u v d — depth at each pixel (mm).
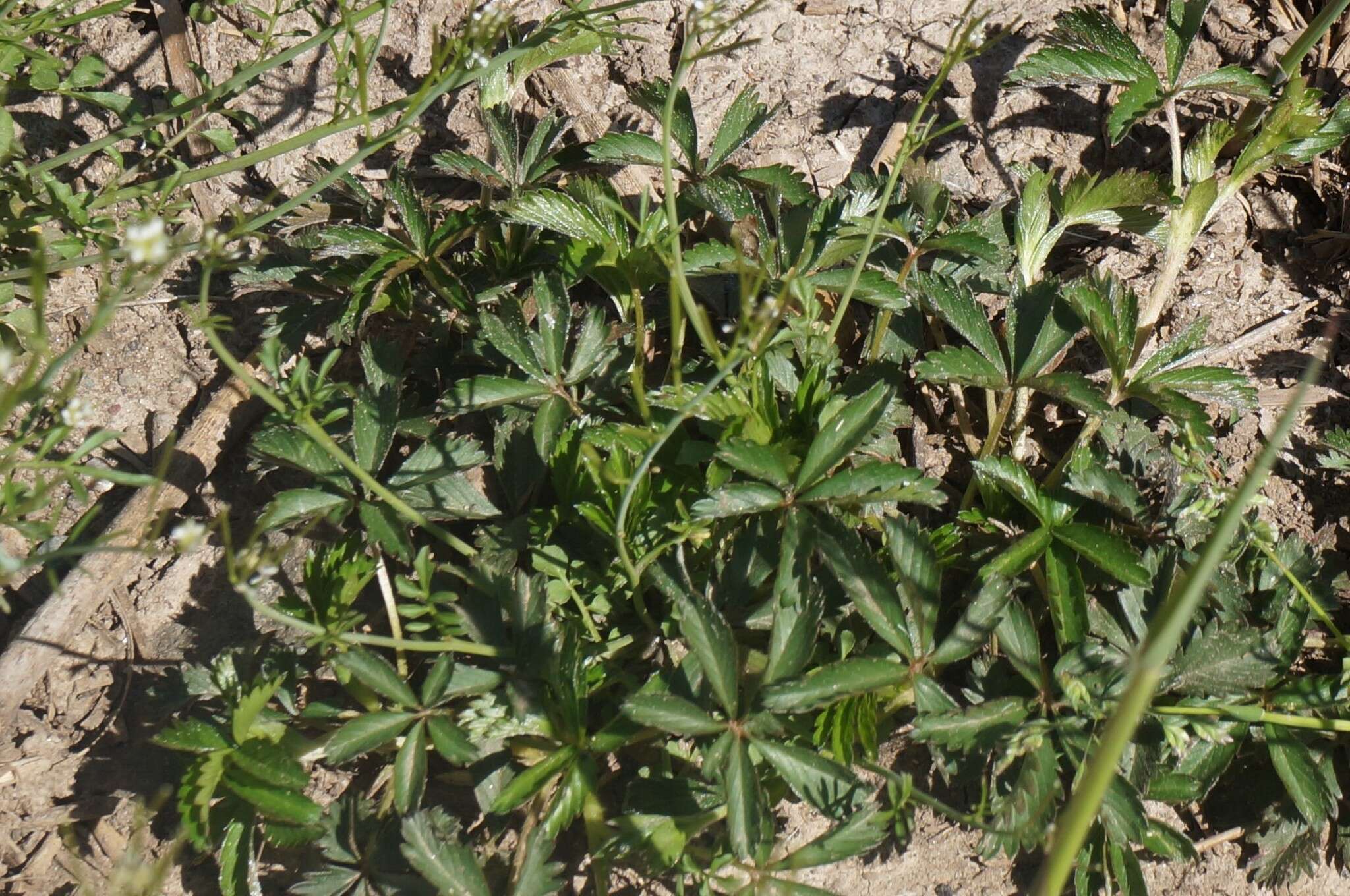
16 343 977
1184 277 991
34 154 1008
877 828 891
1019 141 1009
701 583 924
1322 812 903
